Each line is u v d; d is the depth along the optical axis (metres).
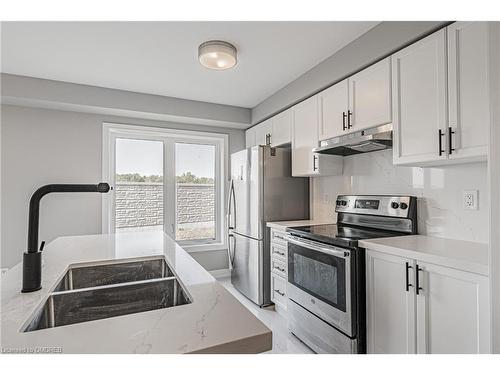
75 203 3.14
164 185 3.68
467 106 1.41
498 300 1.06
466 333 1.22
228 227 3.50
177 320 0.72
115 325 0.69
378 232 2.12
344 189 2.71
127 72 2.62
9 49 2.19
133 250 1.67
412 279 1.44
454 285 1.27
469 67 1.40
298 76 2.74
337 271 1.81
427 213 1.93
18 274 1.16
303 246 2.16
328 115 2.42
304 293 2.15
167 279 1.16
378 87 1.94
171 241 2.00
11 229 2.88
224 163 3.98
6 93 2.60
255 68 2.57
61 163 3.07
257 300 2.93
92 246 1.80
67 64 2.45
